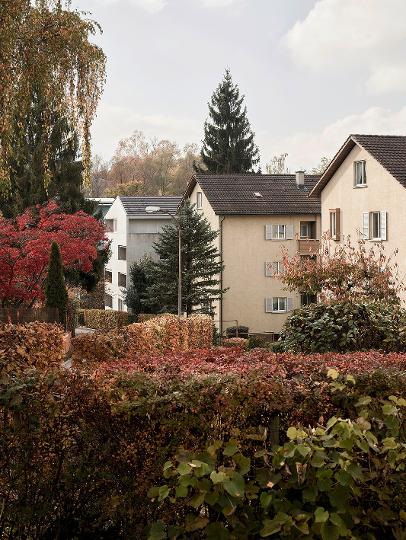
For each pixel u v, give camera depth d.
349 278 26.34
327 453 4.48
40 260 28.31
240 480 4.29
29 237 29.20
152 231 55.62
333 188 37.03
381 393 5.28
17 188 38.50
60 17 15.95
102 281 60.41
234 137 68.19
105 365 5.82
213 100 68.38
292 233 44.06
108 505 5.00
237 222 43.50
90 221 30.94
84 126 16.47
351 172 35.38
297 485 4.41
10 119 15.27
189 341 23.88
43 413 5.03
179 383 5.09
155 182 96.12
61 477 5.14
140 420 4.95
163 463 4.86
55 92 16.11
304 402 5.11
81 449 5.10
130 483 5.00
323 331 13.63
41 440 5.07
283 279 27.31
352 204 35.34
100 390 5.01
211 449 4.52
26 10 15.77
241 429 4.97
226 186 45.97
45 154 17.53
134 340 16.31
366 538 4.41
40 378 5.13
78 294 48.69
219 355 7.71
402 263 31.55
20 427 5.04
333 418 4.52
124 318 44.72
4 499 5.07
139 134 101.88
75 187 39.62
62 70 16.08
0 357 8.98
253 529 4.42
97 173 102.69
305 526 4.17
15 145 17.17
